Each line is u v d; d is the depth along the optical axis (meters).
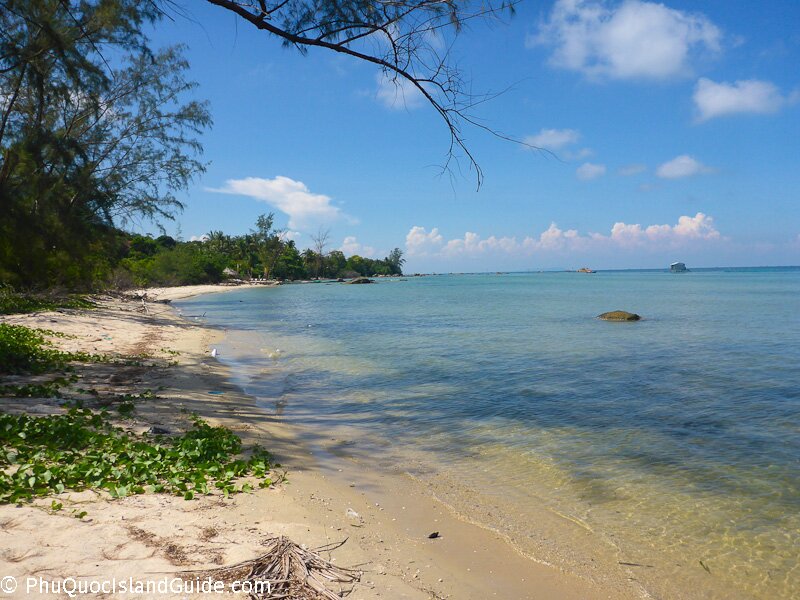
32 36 12.35
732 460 7.91
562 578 4.80
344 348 20.59
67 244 22.08
